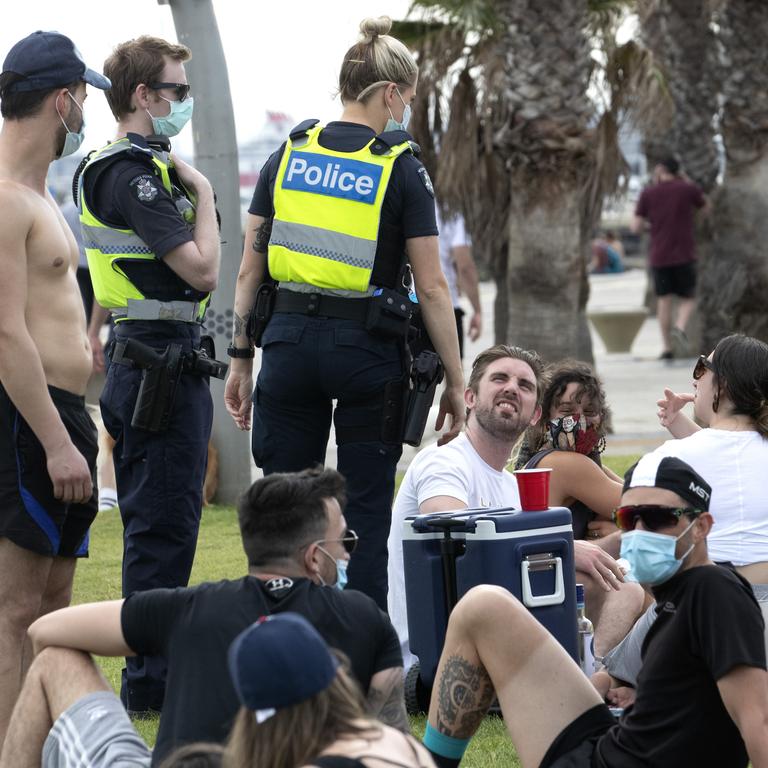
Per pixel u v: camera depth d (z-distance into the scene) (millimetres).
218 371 13859
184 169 14102
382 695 9453
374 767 7000
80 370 12820
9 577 12375
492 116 35406
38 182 12711
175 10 24875
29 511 12312
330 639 9258
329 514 9484
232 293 25016
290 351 13898
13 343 12094
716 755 9492
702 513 9562
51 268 12594
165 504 13719
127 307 13688
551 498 15609
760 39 42625
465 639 10391
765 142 43156
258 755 6992
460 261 30812
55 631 9805
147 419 13461
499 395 13969
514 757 12383
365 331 13773
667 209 49469
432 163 36156
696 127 51062
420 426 13984
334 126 14148
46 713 9930
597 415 16031
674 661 9469
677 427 15859
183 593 9438
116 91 13938
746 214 43562
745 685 9133
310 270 13742
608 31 36531
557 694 10164
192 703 9047
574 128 33281
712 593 9312
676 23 50250
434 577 12602
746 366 12453
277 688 6914
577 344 34094
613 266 112188
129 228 13648
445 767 10641
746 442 12367
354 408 13938
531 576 12375
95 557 22000
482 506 14039
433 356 14055
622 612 14406
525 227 33781
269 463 14344
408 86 14273
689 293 49938
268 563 9398
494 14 34594
